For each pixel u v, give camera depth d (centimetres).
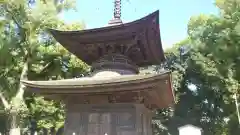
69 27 2983
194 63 4488
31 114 3256
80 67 3123
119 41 1339
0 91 2939
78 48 1445
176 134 4588
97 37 1326
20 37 2866
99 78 1242
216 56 3528
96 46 1377
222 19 3481
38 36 2925
